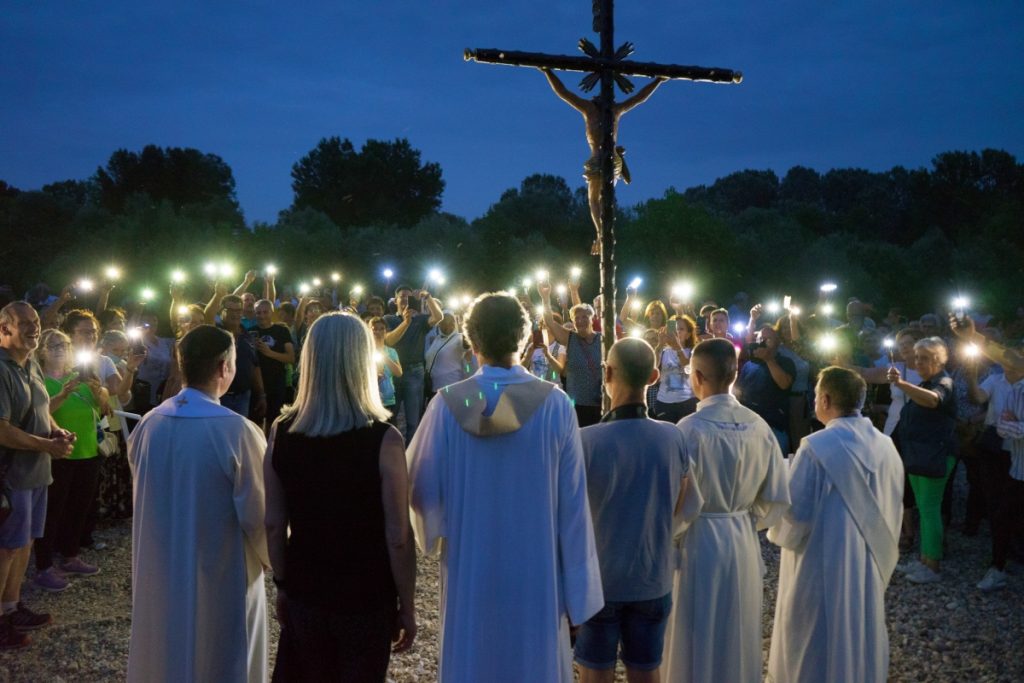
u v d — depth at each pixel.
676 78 4.08
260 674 3.39
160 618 3.15
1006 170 39.72
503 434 2.90
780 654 3.91
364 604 2.80
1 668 4.52
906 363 6.80
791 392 7.30
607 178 4.04
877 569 3.80
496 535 2.89
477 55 3.87
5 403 4.56
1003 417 5.64
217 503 3.20
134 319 8.72
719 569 3.53
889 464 3.87
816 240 30.11
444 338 9.34
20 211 27.95
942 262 27.12
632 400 3.35
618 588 3.26
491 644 2.87
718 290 24.50
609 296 4.07
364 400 2.89
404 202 44.75
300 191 45.56
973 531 7.10
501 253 27.23
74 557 6.01
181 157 41.84
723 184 58.88
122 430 7.23
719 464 3.52
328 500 2.81
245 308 10.25
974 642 4.95
